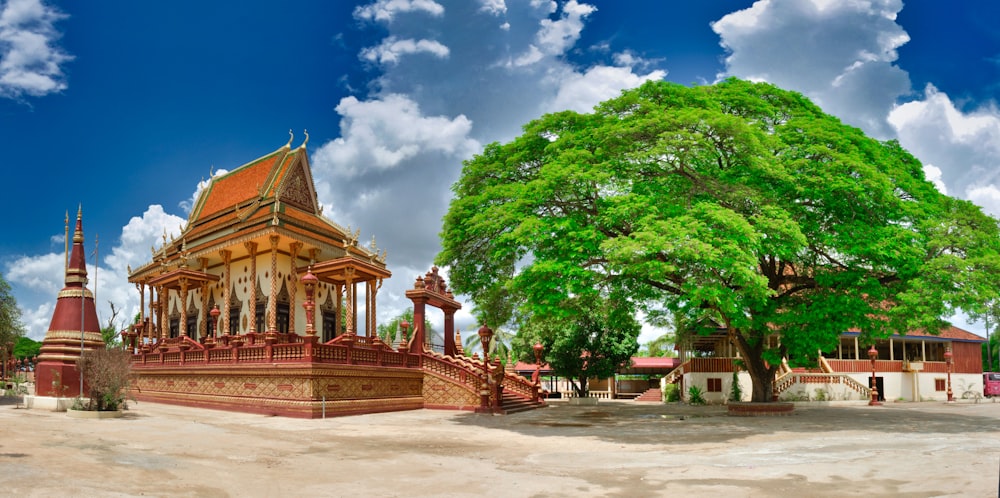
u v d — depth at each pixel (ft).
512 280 73.61
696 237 62.90
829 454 45.16
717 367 137.90
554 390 189.16
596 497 30.32
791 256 76.23
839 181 71.56
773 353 89.35
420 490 31.81
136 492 28.45
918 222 78.64
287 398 76.79
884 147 90.84
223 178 131.13
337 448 47.98
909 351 172.35
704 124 70.59
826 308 77.36
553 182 69.00
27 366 153.28
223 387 84.74
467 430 64.18
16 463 32.86
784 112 89.56
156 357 98.68
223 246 109.70
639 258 66.95
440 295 104.94
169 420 63.10
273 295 103.60
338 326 117.19
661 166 76.95
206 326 117.60
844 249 73.51
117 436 47.37
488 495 30.71
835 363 151.12
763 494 30.68
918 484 32.55
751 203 73.31
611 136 72.54
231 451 43.70
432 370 95.45
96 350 64.54
